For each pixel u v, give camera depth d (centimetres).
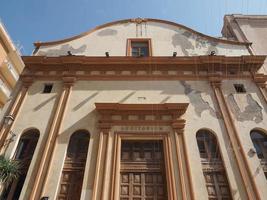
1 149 1127
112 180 1014
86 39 1658
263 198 967
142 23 1742
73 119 1234
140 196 1026
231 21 1834
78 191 1032
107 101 1307
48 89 1394
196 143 1137
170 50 1565
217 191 1027
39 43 1633
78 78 1411
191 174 1033
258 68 1446
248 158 1087
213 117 1237
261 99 1310
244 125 1207
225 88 1363
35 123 1223
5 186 1027
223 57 1428
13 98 1345
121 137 1166
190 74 1419
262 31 1738
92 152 1109
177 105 1222
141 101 1302
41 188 1002
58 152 1116
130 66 1449
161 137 1165
